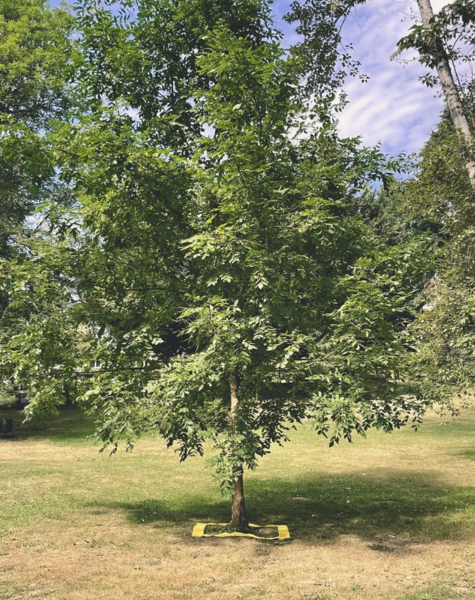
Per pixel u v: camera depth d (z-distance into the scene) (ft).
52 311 26.58
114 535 25.11
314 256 25.90
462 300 33.47
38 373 26.17
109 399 25.18
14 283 25.62
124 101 25.44
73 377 26.21
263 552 22.72
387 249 25.84
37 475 40.52
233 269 24.71
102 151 23.45
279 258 23.04
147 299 27.25
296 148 28.60
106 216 25.93
